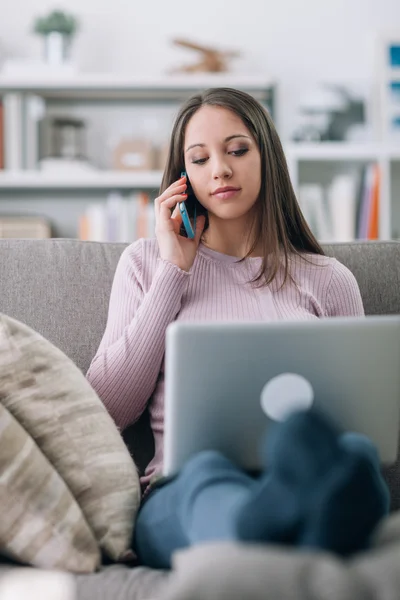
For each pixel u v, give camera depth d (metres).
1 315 1.48
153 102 4.27
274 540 1.01
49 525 1.30
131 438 1.82
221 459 1.27
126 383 1.72
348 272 1.95
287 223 1.99
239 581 0.91
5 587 1.19
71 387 1.48
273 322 1.34
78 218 4.22
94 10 4.24
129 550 1.41
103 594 1.19
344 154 4.02
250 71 4.30
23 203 4.22
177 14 4.27
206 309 1.80
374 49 4.21
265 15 4.30
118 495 1.44
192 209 1.97
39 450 1.35
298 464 1.00
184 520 1.20
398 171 4.33
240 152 1.89
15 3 4.23
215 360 1.33
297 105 4.31
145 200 3.97
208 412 1.34
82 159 4.03
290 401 1.34
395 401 1.40
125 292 1.85
